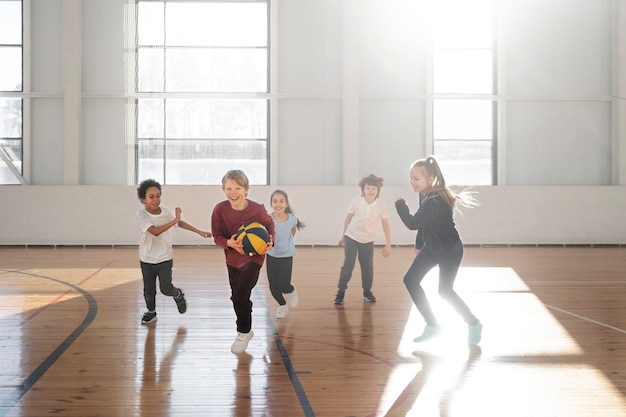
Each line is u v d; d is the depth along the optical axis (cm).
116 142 1258
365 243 604
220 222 415
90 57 1252
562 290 691
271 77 1259
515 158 1291
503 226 1266
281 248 528
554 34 1289
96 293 657
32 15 1241
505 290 691
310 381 345
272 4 1251
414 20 1274
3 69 1249
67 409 296
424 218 415
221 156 1273
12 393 321
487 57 1295
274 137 1262
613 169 1289
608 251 1155
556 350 418
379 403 307
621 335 465
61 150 1249
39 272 831
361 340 448
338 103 1269
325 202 1245
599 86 1296
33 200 1226
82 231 1230
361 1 1268
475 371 367
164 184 1268
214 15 1271
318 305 595
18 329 480
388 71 1274
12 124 1248
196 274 815
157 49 1265
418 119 1280
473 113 1291
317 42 1262
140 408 298
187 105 1268
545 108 1292
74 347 422
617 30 1271
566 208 1270
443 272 423
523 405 306
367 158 1274
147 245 499
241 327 410
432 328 434
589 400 314
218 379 349
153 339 448
